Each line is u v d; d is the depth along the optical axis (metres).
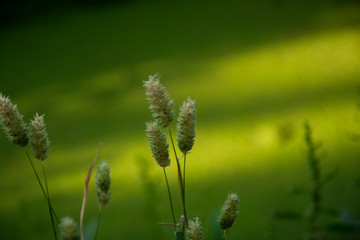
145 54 4.73
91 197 2.57
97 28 5.83
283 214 1.28
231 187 2.37
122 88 4.01
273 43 4.30
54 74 4.65
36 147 0.81
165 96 0.82
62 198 2.59
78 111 3.71
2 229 2.04
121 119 3.46
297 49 4.06
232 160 2.66
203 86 3.73
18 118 0.82
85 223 2.27
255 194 2.28
